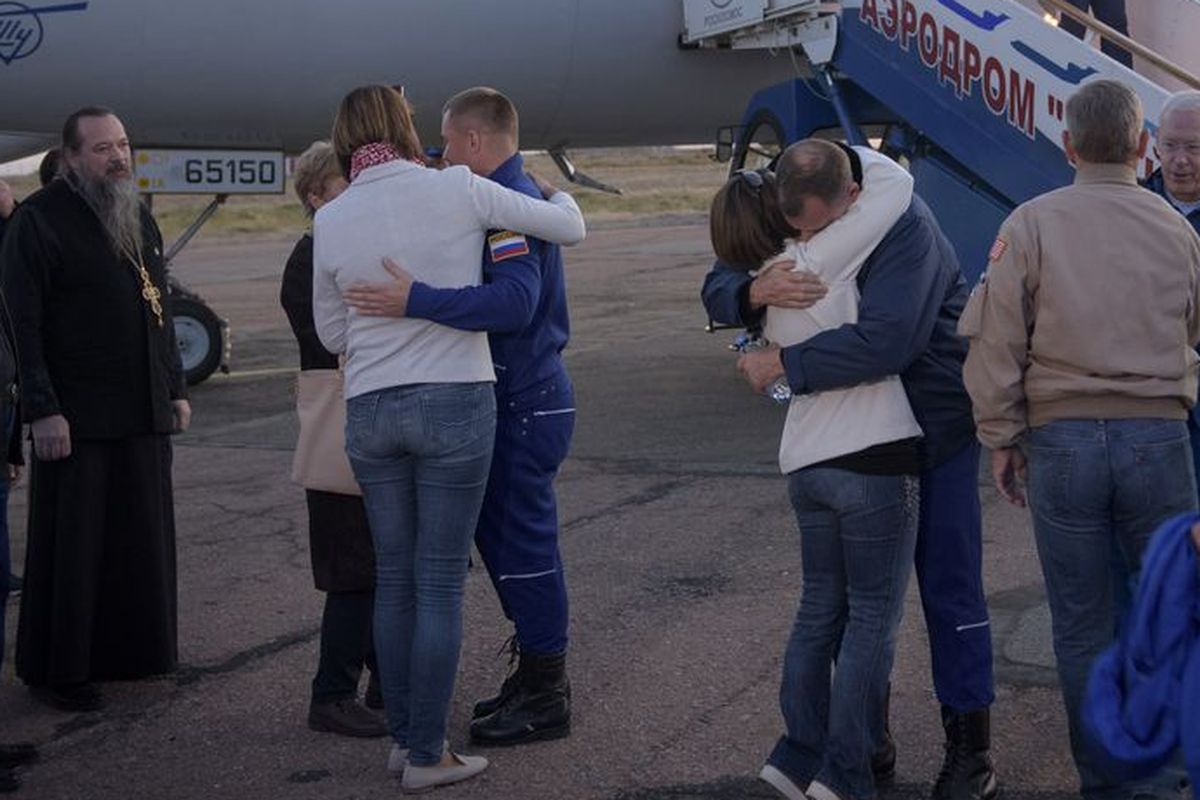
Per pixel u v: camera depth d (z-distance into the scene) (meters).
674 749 4.38
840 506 3.67
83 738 4.64
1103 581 3.66
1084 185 3.63
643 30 11.58
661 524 6.92
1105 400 3.56
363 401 4.04
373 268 3.96
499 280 4.02
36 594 4.84
